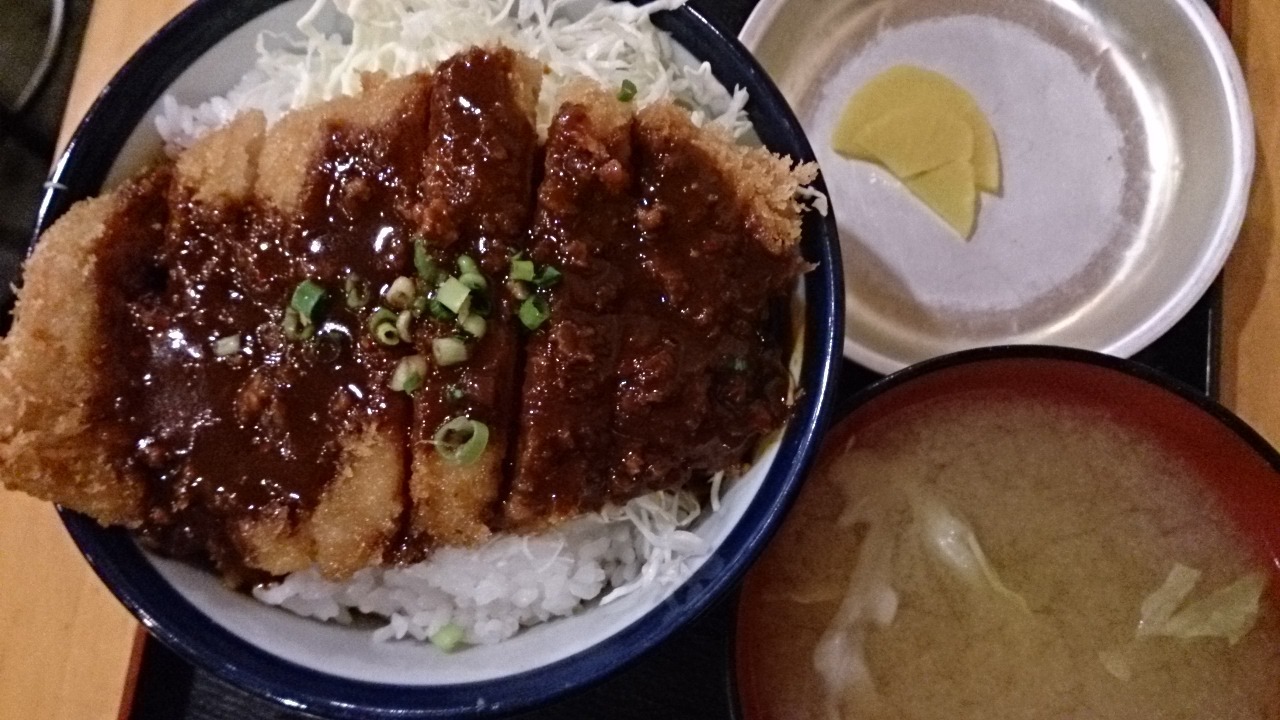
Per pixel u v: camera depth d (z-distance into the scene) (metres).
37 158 0.39
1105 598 0.27
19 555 0.27
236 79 0.25
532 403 0.22
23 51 0.40
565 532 0.24
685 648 0.27
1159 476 0.27
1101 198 0.32
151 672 0.27
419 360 0.22
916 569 0.27
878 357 0.29
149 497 0.22
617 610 0.24
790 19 0.32
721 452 0.23
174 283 0.23
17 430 0.22
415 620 0.24
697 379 0.23
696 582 0.23
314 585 0.24
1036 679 0.27
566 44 0.25
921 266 0.31
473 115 0.22
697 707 0.27
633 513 0.24
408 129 0.23
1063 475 0.27
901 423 0.27
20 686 0.26
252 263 0.22
